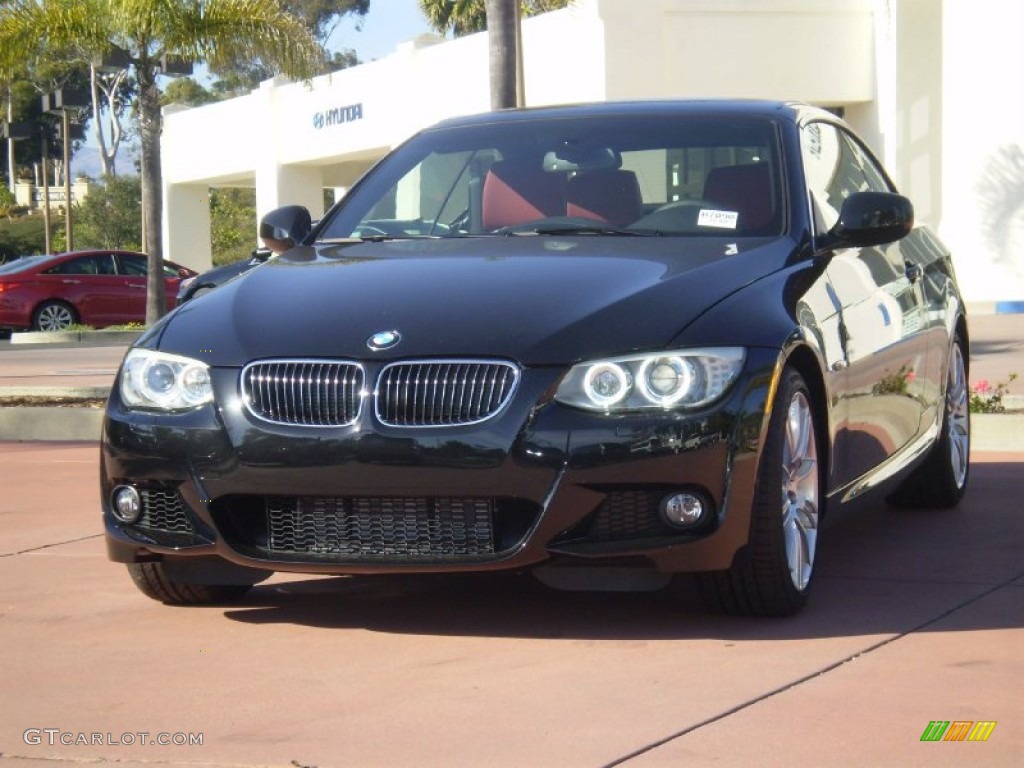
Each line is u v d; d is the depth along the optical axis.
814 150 5.76
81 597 5.32
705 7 22.88
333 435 4.38
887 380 5.59
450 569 4.38
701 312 4.45
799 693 3.89
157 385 4.65
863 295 5.39
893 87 22.83
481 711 3.80
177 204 38.62
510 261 4.87
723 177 5.42
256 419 4.47
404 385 4.37
